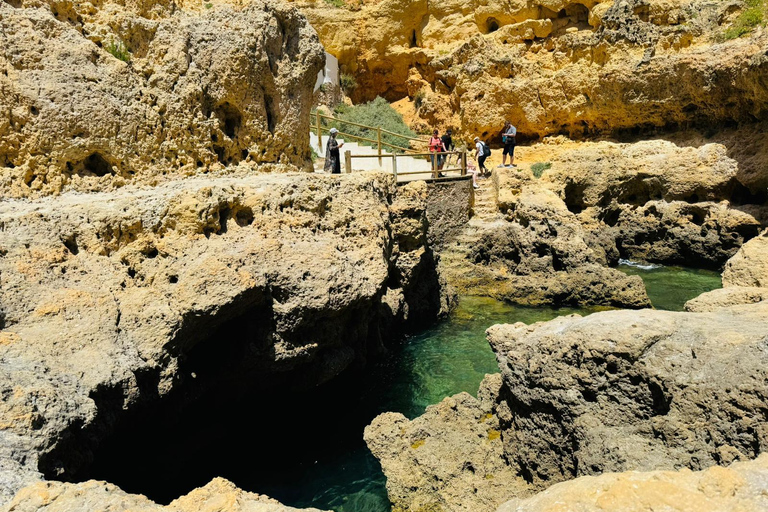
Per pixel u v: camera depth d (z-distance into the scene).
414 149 25.12
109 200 8.88
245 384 9.50
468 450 8.20
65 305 7.16
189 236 8.64
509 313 16.05
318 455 9.55
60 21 10.05
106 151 9.95
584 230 19.83
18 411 5.61
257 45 12.39
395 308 13.63
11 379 5.95
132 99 10.48
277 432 10.34
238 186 9.66
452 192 19.38
